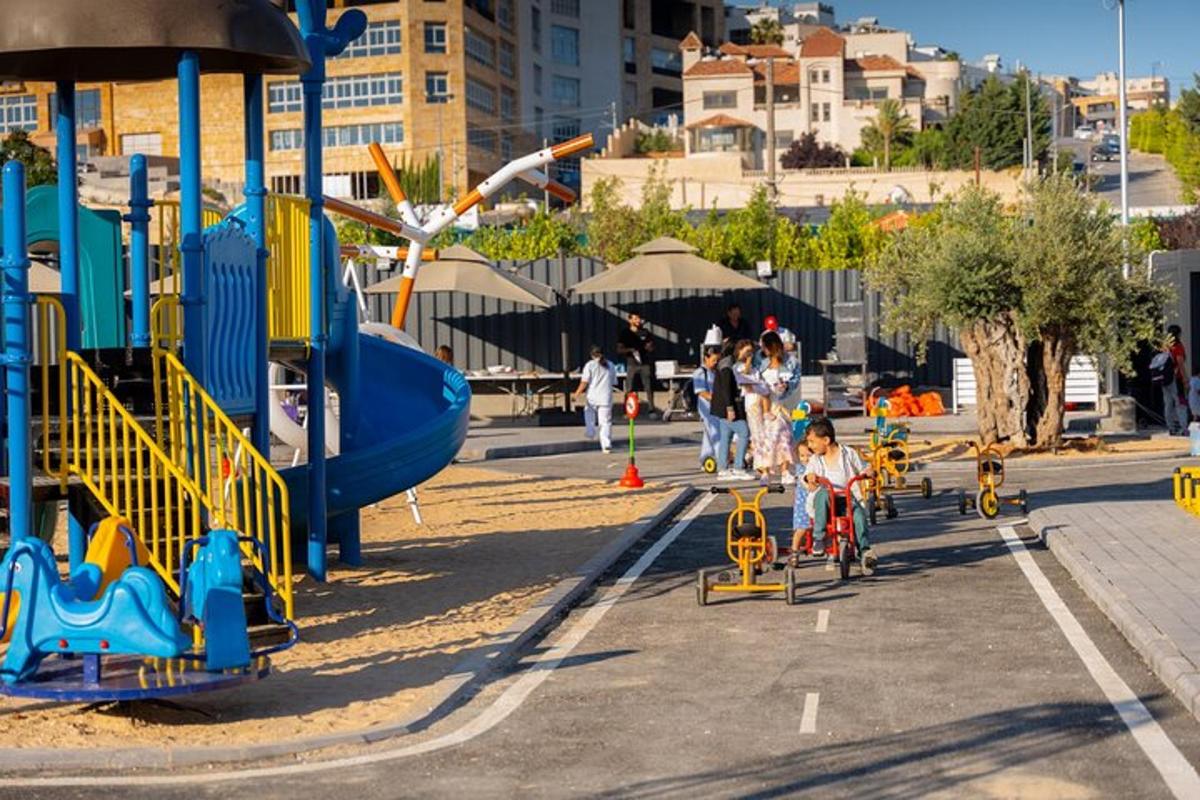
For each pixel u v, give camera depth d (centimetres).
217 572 1262
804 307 5172
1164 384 3944
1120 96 5500
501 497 2930
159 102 13712
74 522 1688
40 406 1630
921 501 2752
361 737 1170
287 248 1978
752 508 1781
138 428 1476
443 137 13888
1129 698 1255
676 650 1505
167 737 1180
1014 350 3578
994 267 3506
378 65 13738
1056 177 3547
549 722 1221
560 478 3259
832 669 1398
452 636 1583
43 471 1555
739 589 1752
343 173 13762
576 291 4862
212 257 1680
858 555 2031
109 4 1562
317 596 1877
